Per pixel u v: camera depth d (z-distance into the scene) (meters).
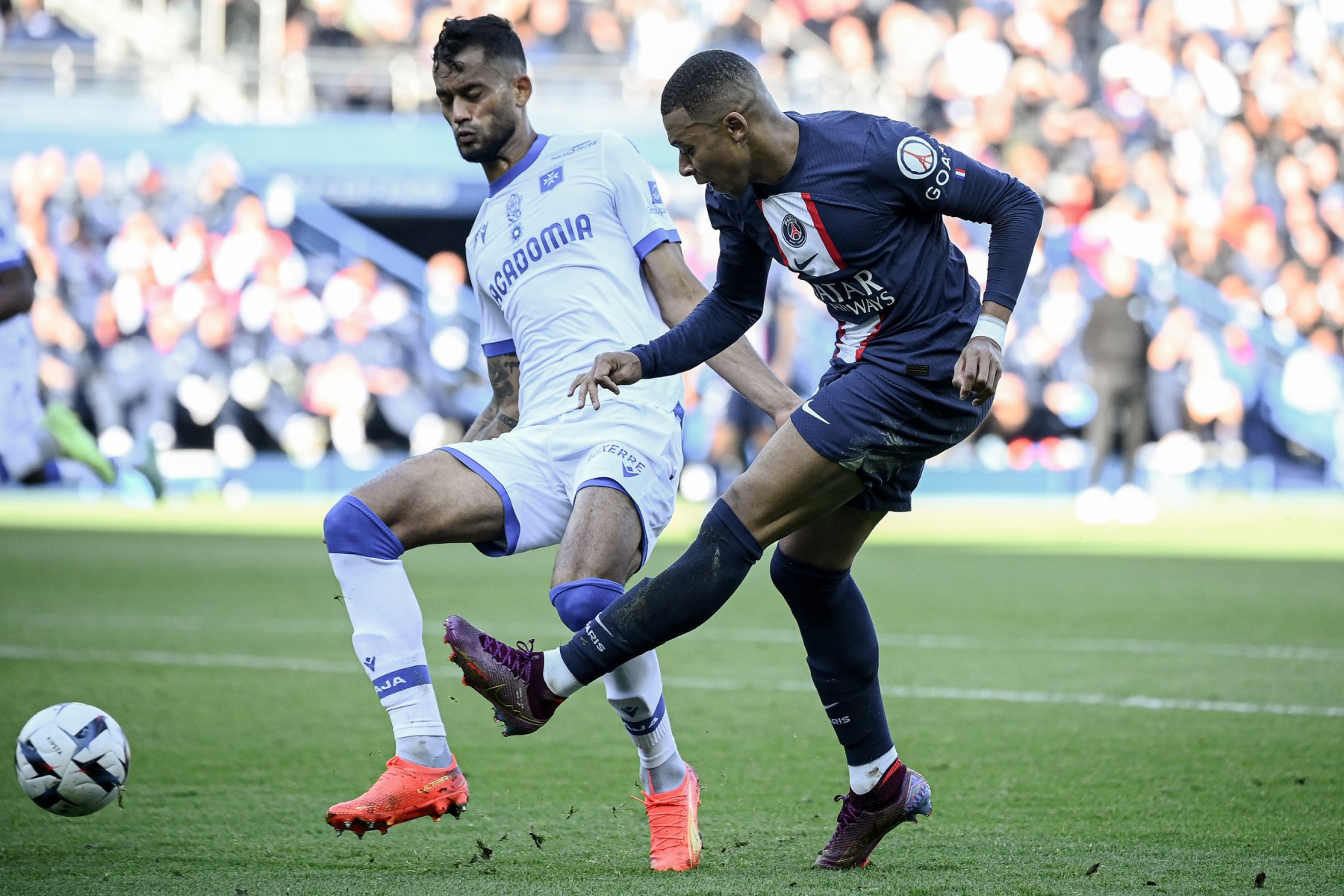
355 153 65.56
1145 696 20.14
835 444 10.83
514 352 14.03
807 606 11.76
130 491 59.41
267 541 44.34
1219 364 70.12
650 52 73.88
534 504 12.67
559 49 75.44
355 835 12.81
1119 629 27.06
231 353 65.75
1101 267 66.69
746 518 10.90
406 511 12.16
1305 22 79.19
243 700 19.92
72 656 23.50
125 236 65.19
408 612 11.98
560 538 12.94
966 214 10.95
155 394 65.38
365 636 11.87
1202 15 78.12
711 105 10.68
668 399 13.23
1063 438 72.50
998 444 70.75
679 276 13.30
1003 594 32.50
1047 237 69.88
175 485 65.12
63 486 68.50
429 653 24.62
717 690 20.97
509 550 12.73
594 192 13.29
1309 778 14.91
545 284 13.23
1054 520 56.41
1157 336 69.31
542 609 29.58
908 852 12.02
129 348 65.31
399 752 11.66
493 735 17.83
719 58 10.77
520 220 13.40
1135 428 61.16
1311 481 71.69
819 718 18.80
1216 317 71.12
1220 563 39.44
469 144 13.41
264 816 13.58
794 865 11.71
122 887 10.72
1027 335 69.50
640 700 11.55
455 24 13.33
